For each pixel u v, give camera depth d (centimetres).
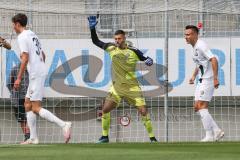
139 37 4184
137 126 4216
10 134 4212
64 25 4234
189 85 4109
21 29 3244
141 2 4231
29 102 3284
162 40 4106
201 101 3538
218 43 4109
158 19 4194
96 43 3775
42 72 3247
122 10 4228
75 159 2127
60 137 4231
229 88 4116
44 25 4234
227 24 4212
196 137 4197
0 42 3547
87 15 4234
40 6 4241
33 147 2805
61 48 4125
